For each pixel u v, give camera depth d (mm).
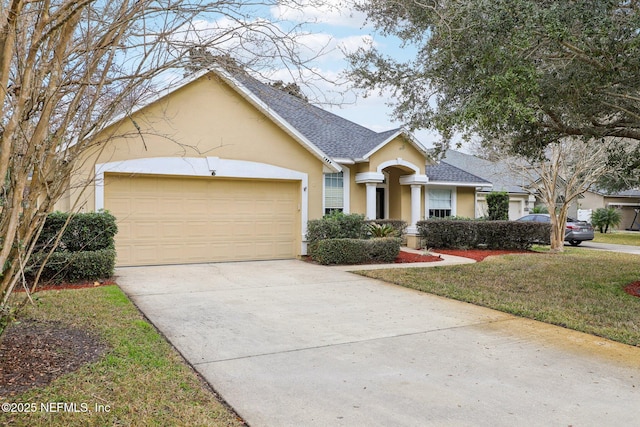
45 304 7133
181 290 8969
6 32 3576
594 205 37219
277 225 13500
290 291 9133
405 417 3885
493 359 5363
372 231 14875
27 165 4078
